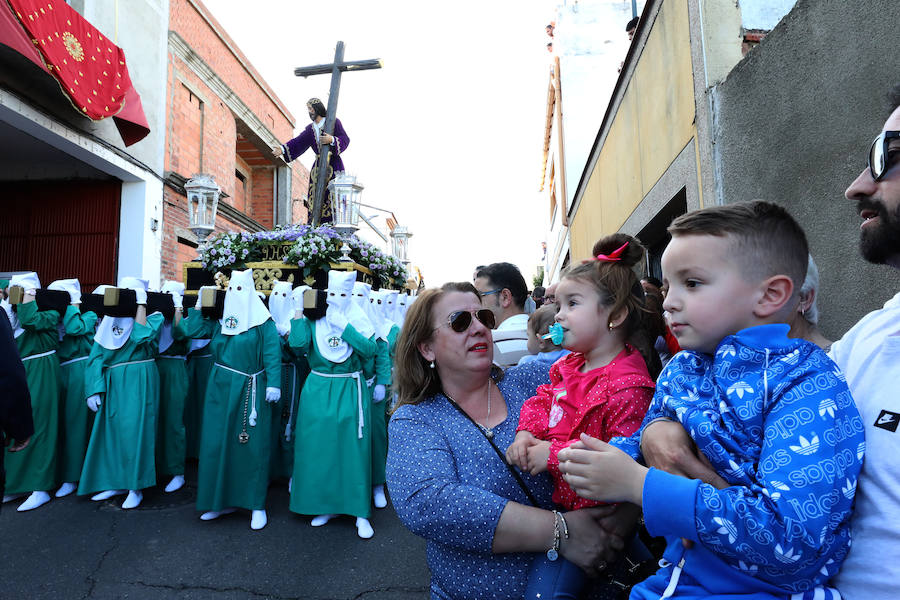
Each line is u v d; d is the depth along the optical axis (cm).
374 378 474
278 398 433
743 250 110
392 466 170
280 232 610
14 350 253
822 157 248
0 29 603
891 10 202
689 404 113
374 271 687
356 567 352
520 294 393
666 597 111
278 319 509
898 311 108
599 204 823
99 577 337
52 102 773
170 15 1036
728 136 339
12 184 976
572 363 183
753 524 94
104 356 460
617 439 140
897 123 104
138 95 864
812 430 97
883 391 101
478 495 153
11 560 359
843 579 99
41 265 964
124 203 959
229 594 319
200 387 589
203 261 620
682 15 400
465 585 158
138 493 461
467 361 179
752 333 110
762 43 298
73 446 494
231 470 422
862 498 99
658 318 199
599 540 147
